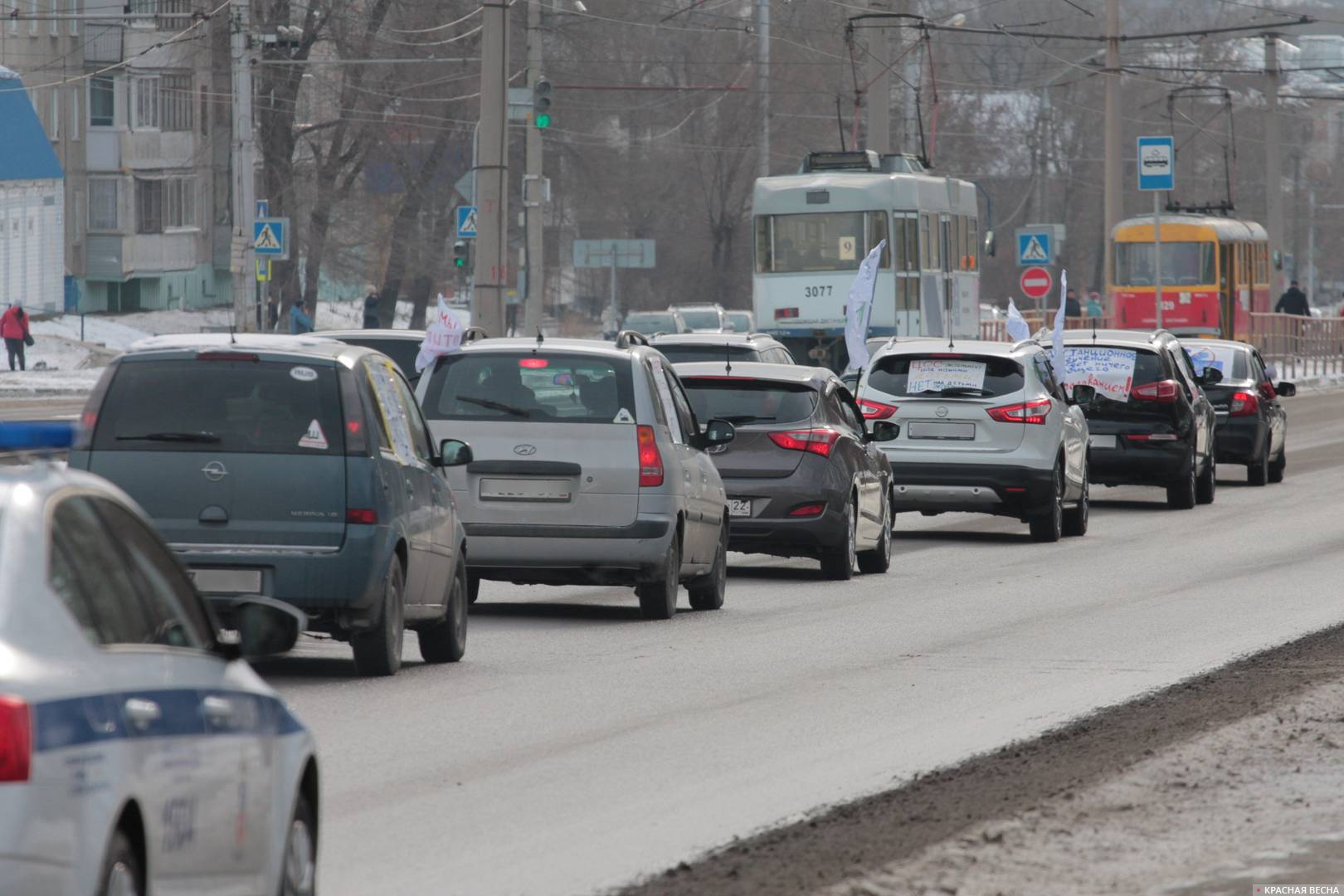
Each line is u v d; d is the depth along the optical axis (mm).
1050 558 63688
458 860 23266
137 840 15070
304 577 35812
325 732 31766
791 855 23453
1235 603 49938
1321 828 25203
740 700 35219
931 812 25844
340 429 36344
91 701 14648
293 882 18453
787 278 124875
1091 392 76062
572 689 36406
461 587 41031
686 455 48438
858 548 57688
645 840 24328
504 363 47125
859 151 128375
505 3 94875
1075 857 23562
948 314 130500
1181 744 30562
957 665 39500
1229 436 93000
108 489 16812
